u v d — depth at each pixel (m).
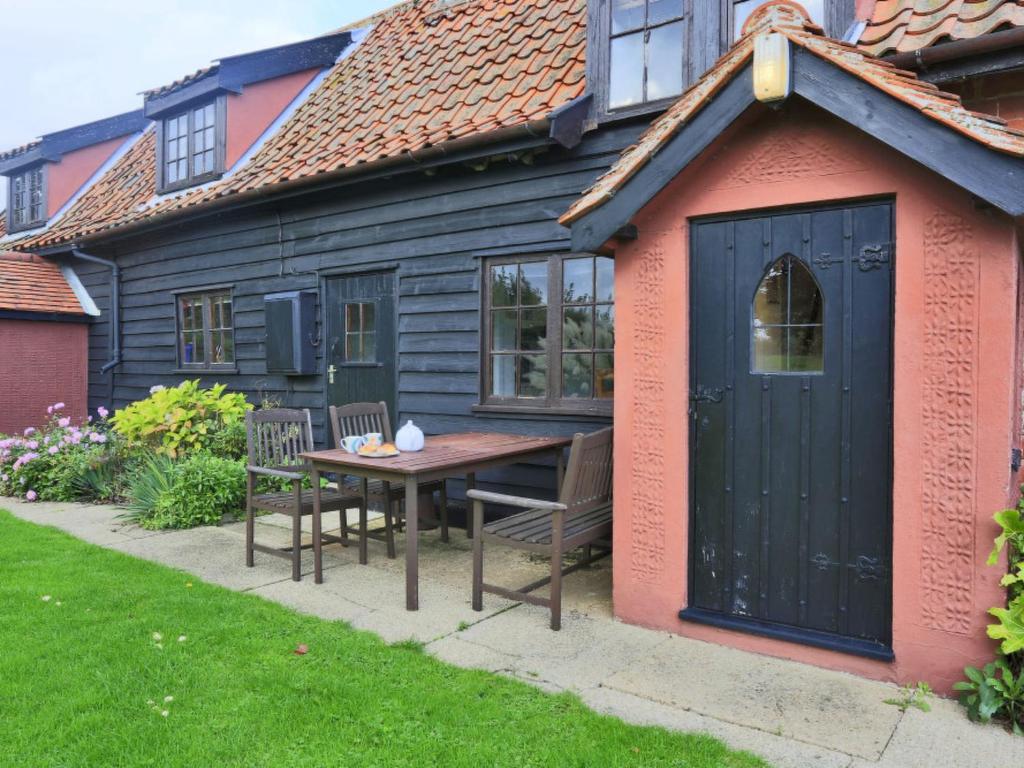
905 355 2.88
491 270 5.91
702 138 3.09
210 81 8.32
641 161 3.20
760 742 2.49
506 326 5.83
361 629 3.56
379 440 4.46
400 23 8.84
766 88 2.85
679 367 3.44
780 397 3.22
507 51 6.55
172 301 9.03
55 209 11.75
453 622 3.68
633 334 3.57
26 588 4.07
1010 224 2.66
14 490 7.38
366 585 4.32
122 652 3.19
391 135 6.34
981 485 2.74
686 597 3.48
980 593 2.75
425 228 6.25
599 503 4.01
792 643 3.17
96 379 10.48
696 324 3.43
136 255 9.57
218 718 2.64
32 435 8.66
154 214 8.27
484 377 5.93
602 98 5.17
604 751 2.42
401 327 6.47
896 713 2.69
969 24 3.52
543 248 5.49
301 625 3.58
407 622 3.67
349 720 2.63
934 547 2.84
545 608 3.90
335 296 7.07
